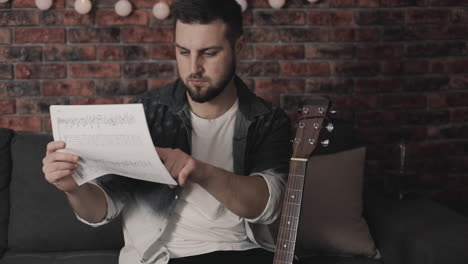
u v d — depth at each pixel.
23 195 2.03
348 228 1.99
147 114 1.65
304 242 1.97
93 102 2.53
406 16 2.65
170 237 1.56
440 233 1.79
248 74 2.60
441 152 2.74
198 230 1.56
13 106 2.50
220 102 1.60
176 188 1.53
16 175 2.06
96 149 1.25
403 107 2.69
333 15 2.61
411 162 2.73
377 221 2.08
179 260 1.52
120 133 1.20
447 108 2.72
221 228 1.57
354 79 2.65
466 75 2.71
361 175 2.10
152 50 2.54
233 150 1.62
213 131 1.61
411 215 2.00
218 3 1.44
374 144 2.70
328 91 2.64
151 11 2.52
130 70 2.54
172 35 2.54
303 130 1.54
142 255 1.52
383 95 2.68
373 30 2.64
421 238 1.76
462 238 1.74
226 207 1.46
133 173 1.31
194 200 1.55
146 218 1.56
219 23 1.44
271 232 1.86
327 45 2.62
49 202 2.02
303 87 2.62
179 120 1.62
